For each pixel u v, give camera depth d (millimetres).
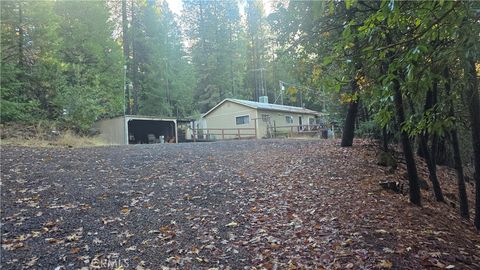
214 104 38938
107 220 4730
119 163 8406
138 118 21156
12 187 5840
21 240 3951
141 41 32094
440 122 3400
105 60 20812
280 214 5277
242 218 5070
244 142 14875
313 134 24938
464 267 3793
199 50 40500
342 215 5301
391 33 2990
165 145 13234
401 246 4141
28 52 14914
